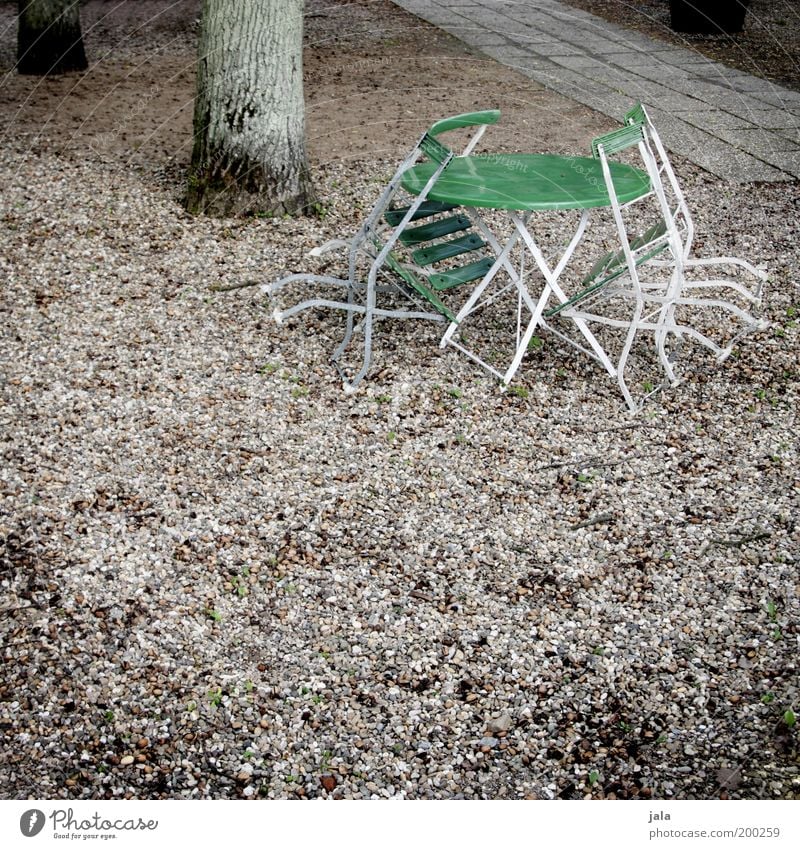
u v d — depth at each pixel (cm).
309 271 511
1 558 315
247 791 247
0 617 293
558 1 1255
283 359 432
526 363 436
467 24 1106
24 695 269
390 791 248
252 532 332
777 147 741
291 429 386
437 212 443
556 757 258
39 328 448
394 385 414
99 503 341
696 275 532
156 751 256
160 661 281
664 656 288
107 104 778
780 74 956
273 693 274
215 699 271
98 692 271
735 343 462
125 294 482
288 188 574
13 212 569
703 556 328
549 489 359
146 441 374
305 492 352
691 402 415
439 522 341
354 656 287
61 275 498
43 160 650
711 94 874
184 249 531
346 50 979
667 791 248
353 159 681
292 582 312
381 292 465
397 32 1059
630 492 359
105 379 411
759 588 314
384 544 329
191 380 414
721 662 287
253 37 535
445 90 854
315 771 253
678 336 458
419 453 375
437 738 262
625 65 962
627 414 404
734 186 664
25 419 383
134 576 311
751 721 268
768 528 342
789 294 516
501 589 312
